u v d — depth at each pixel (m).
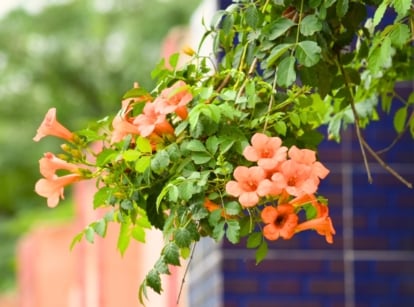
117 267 12.23
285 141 4.38
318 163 4.03
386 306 7.80
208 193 4.16
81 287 14.70
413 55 5.28
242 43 4.63
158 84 4.56
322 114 5.07
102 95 32.84
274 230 4.05
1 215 32.44
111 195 4.34
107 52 32.75
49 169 4.39
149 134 4.18
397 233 7.82
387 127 7.82
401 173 7.82
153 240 10.38
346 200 7.84
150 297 11.36
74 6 33.28
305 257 7.77
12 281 30.38
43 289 17.53
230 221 4.13
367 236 7.82
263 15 4.57
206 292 8.20
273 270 7.75
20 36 33.41
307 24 4.46
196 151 4.19
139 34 30.91
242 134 4.19
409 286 7.79
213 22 4.68
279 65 4.40
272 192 3.94
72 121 32.62
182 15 30.56
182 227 4.15
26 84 33.41
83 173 4.39
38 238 17.77
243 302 7.70
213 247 7.89
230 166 4.12
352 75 4.88
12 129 32.91
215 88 4.50
